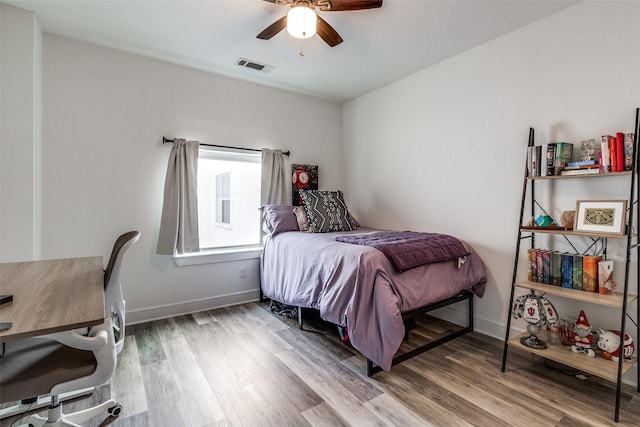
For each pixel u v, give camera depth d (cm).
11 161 212
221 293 335
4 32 210
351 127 416
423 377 199
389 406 171
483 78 268
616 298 177
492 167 263
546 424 156
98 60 271
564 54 219
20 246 214
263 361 219
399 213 349
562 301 223
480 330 272
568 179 217
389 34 252
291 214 335
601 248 204
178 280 311
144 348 238
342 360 221
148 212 295
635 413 163
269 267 317
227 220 347
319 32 213
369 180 389
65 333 100
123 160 282
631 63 191
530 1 210
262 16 228
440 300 241
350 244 235
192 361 219
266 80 347
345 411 167
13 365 110
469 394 181
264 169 357
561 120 221
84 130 265
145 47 274
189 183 306
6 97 210
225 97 335
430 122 313
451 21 234
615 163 179
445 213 301
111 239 278
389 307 188
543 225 208
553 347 201
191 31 248
